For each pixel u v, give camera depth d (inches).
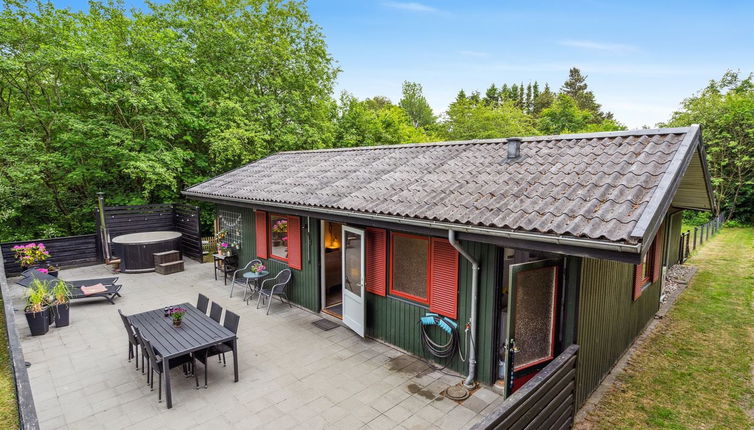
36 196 569.0
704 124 975.0
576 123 1523.1
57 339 271.3
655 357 256.7
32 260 404.5
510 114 1318.9
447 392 206.1
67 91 561.3
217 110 630.5
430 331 239.6
